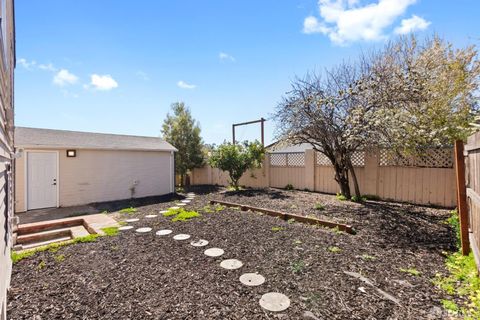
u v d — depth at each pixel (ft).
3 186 7.17
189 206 25.22
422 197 21.72
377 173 24.32
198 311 7.38
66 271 10.14
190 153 44.86
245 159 35.06
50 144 25.81
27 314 7.27
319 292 8.29
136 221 19.10
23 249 15.14
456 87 21.89
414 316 6.92
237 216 19.44
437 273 9.39
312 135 24.30
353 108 21.26
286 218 18.31
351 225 15.65
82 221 20.03
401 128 18.61
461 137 18.53
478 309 7.06
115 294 8.35
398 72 21.26
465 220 10.82
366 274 9.45
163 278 9.46
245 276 9.54
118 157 31.48
